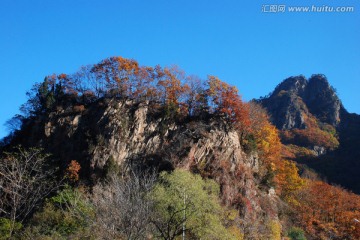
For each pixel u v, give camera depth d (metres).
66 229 30.09
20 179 21.62
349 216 64.81
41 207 34.78
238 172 55.09
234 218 43.34
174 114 61.22
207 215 32.62
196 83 67.12
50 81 74.12
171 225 26.81
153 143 57.22
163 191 30.28
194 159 54.28
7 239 25.62
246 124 63.50
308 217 63.78
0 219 26.56
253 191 54.69
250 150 61.91
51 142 59.84
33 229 30.47
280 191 66.69
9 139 68.44
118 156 54.84
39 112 68.38
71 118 61.41
